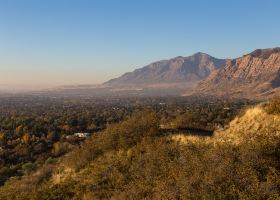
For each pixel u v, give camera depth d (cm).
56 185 2120
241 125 1780
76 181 2042
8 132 8638
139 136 2192
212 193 1089
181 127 2292
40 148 6744
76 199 1797
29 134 8319
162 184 1372
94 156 2289
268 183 1043
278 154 1212
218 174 1180
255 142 1309
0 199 2323
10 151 6462
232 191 1070
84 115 12525
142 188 1488
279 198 967
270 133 1389
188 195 1145
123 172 1850
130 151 2050
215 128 2164
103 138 2398
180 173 1388
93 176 1970
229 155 1282
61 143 6644
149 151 1869
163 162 1662
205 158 1399
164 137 2023
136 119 2336
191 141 1819
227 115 6412
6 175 4362
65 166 2475
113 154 2172
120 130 2303
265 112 1719
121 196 1512
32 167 4350
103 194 1705
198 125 2305
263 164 1165
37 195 1983
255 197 1016
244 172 1134
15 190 2408
